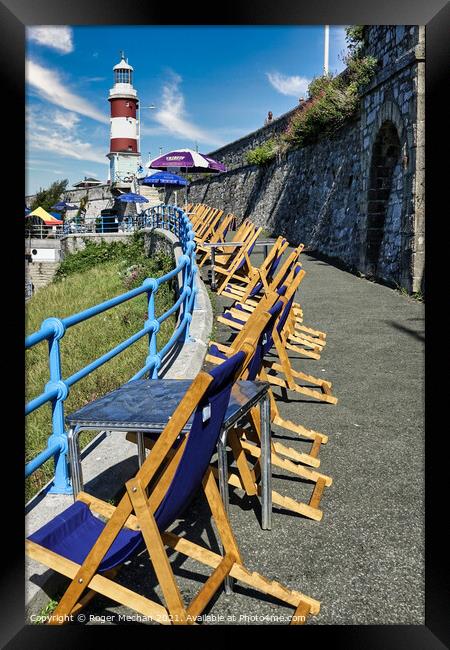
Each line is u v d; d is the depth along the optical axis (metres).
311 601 2.23
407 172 9.95
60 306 17.69
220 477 2.38
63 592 2.41
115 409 2.63
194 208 19.95
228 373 2.11
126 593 2.03
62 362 9.22
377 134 11.41
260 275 8.11
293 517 3.00
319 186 17.25
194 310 7.91
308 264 13.97
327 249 15.33
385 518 2.97
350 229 13.77
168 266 15.83
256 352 3.27
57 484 3.19
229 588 2.39
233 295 8.73
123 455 3.59
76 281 21.92
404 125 10.01
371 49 11.98
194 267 8.23
